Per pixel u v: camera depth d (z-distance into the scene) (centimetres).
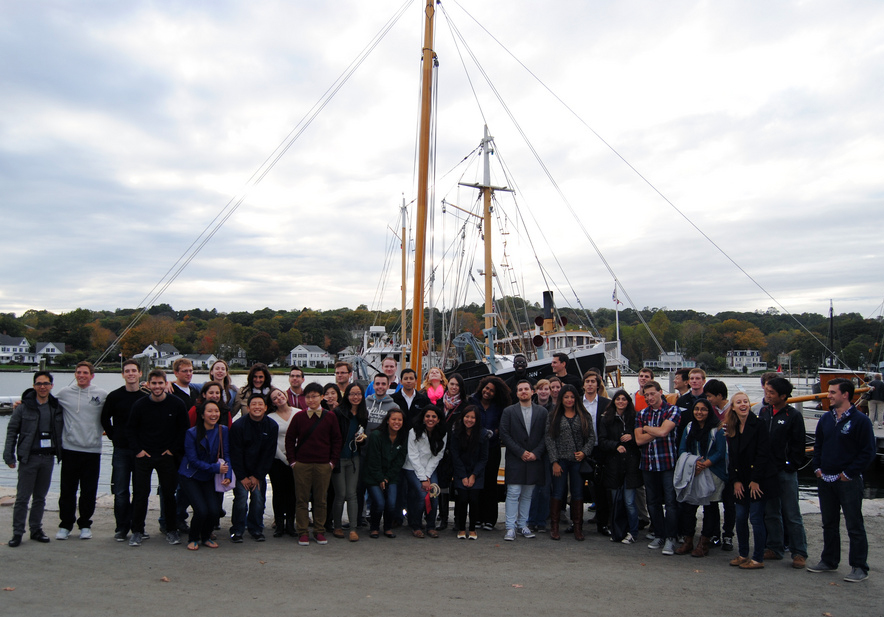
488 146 2306
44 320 11450
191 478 688
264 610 495
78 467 713
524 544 748
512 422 782
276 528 769
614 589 575
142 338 8350
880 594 571
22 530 675
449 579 594
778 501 682
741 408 662
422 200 1215
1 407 3606
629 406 774
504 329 2511
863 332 7625
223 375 820
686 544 714
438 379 894
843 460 618
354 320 10325
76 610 484
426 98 1225
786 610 525
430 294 1364
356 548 711
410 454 772
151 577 577
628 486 758
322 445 726
